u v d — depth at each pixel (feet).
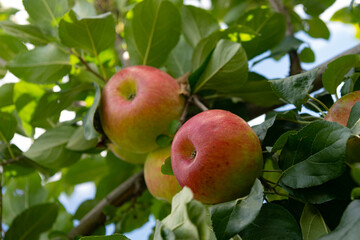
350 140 1.43
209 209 1.43
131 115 1.88
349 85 1.66
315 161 1.42
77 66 2.33
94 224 2.51
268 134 1.69
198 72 1.98
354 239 1.18
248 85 2.10
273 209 1.45
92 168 2.86
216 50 1.96
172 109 1.91
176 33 2.24
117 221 2.60
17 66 2.24
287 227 1.41
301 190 1.44
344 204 1.44
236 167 1.48
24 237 2.42
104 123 1.96
